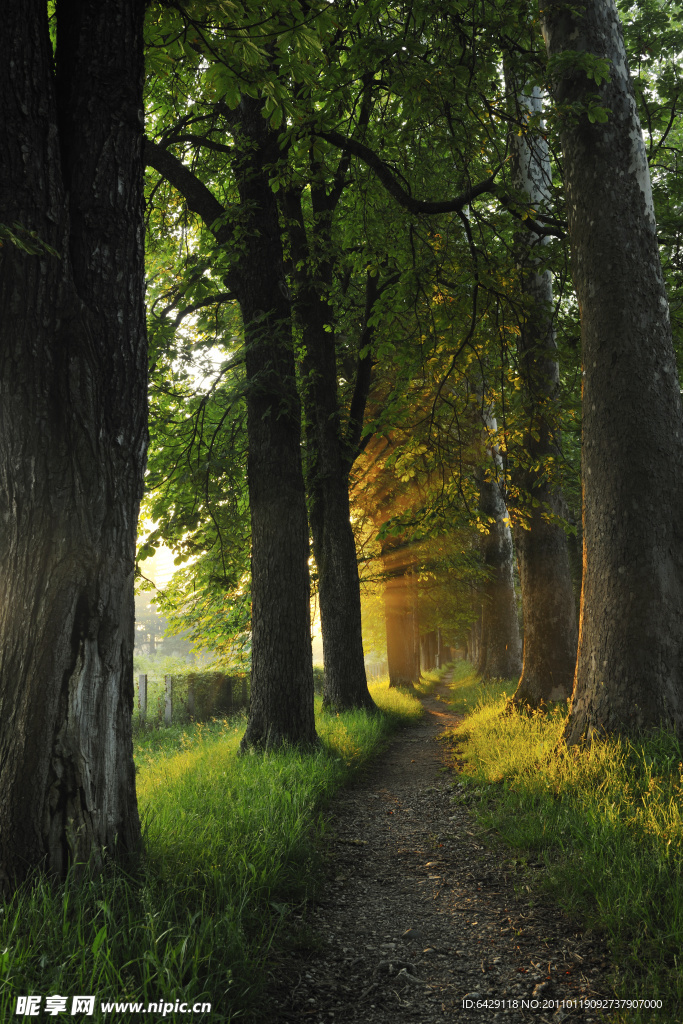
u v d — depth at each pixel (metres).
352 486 16.91
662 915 3.29
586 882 3.88
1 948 2.55
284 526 8.53
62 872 3.21
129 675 3.67
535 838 4.82
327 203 12.19
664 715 5.77
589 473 6.59
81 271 3.53
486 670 19.14
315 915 4.01
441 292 9.03
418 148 8.37
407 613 23.97
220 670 17.33
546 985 3.05
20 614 3.36
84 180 3.56
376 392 16.19
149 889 3.17
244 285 8.88
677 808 4.32
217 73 4.64
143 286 3.83
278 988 3.07
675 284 9.38
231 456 9.94
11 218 3.21
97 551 3.47
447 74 6.70
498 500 19.06
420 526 9.91
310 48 4.39
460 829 5.82
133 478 3.69
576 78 7.03
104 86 3.64
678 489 6.27
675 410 6.47
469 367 9.96
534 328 10.21
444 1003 2.97
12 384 3.29
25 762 3.22
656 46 9.68
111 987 2.40
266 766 6.80
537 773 6.14
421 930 3.81
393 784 8.17
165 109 10.06
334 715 12.05
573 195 7.02
